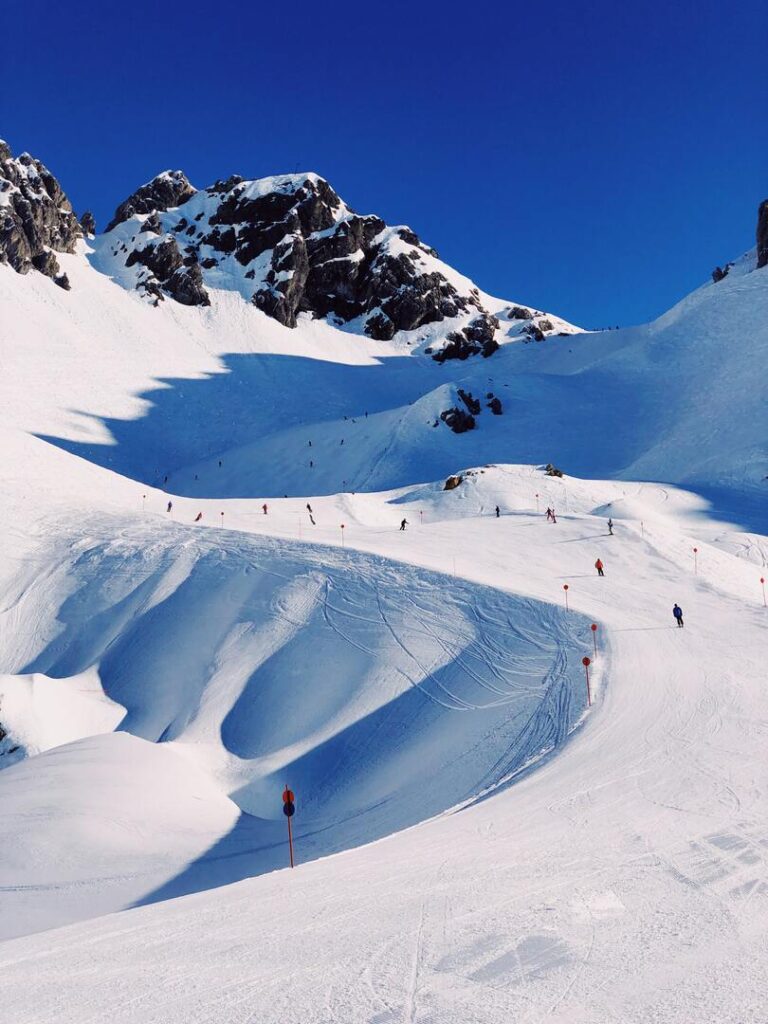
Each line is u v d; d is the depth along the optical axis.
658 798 12.02
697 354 112.56
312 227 187.88
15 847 16.95
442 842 10.60
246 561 39.91
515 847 9.57
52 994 5.34
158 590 38.50
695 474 76.75
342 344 170.50
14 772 21.14
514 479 68.31
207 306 165.50
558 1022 4.06
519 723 22.39
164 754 23.53
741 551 48.09
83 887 15.91
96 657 34.75
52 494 53.94
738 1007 4.07
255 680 30.66
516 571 38.16
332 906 7.32
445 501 64.94
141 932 7.19
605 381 113.50
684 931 5.64
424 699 26.75
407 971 5.13
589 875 7.73
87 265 168.88
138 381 126.56
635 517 56.50
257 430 121.25
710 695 20.42
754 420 83.31
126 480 62.84
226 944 6.29
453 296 185.88
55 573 41.72
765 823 9.70
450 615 31.84
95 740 23.53
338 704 28.00
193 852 18.19
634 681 22.62
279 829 21.06
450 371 158.12
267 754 26.52
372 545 43.31
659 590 34.50
